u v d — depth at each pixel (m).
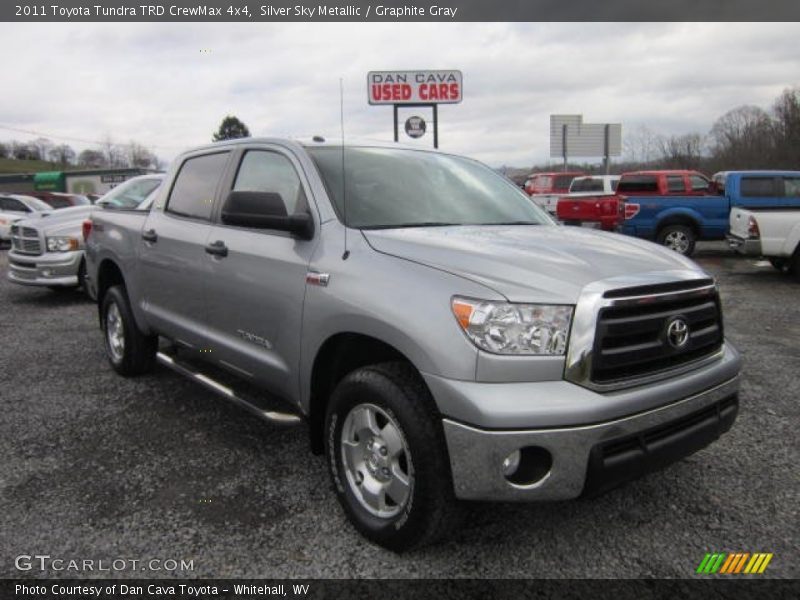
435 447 2.48
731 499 3.19
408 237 2.89
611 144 35.53
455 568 2.63
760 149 40.94
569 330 2.39
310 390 3.10
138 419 4.32
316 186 3.26
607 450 2.41
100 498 3.21
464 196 3.71
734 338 6.61
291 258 3.18
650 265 2.74
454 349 2.38
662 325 2.60
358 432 2.85
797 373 5.27
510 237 3.04
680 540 2.83
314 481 3.40
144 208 5.04
